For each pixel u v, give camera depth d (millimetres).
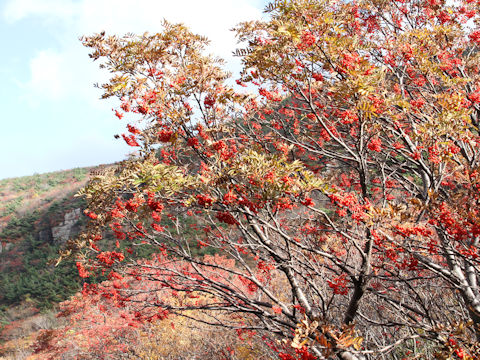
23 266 28750
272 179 3314
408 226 3494
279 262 4652
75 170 50625
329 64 4262
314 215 5586
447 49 5809
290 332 4883
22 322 20859
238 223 4027
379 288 5539
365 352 3336
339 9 4773
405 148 5539
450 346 3369
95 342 11062
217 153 3961
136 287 8781
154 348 10281
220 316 8883
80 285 22609
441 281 5934
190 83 4383
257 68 4625
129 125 4523
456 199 3451
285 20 4098
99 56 4344
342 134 6555
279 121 6082
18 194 45969
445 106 4207
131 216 5059
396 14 6605
